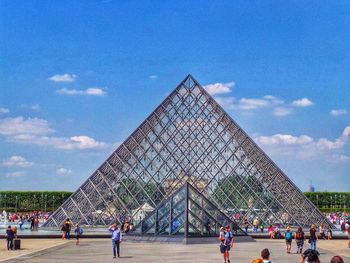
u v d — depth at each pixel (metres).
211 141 144.62
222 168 140.88
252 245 93.75
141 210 134.38
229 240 61.22
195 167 141.12
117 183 137.62
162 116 147.62
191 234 94.62
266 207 136.00
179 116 148.25
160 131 145.25
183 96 151.00
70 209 135.88
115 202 135.62
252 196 137.25
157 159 141.38
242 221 134.50
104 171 138.50
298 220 135.25
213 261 63.88
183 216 96.00
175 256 70.31
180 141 144.62
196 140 144.75
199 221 96.25
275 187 137.50
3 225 177.12
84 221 134.38
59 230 133.00
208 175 140.50
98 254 73.75
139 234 99.69
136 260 65.00
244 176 139.62
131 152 141.12
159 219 98.50
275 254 77.00
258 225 133.88
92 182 137.25
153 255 71.81
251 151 141.50
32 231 130.50
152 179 139.00
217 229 97.88
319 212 136.12
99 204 135.50
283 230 130.62
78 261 64.00
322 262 65.19
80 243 97.06
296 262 65.19
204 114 148.62
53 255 72.25
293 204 136.12
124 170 139.62
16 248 82.69
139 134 144.00
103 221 134.62
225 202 136.88
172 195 98.50
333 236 119.31
